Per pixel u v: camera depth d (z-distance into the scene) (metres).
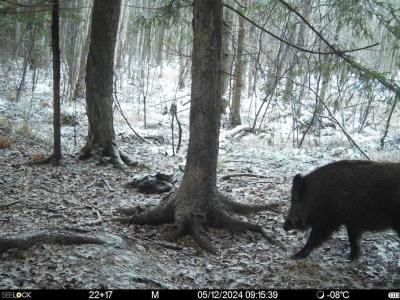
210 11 4.75
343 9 5.88
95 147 8.03
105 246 4.06
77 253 3.83
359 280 3.85
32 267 3.57
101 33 7.85
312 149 10.18
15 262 3.64
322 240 4.15
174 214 4.96
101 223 5.04
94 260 3.75
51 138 9.60
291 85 9.71
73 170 7.37
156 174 6.67
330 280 3.83
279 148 10.59
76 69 19.03
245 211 5.45
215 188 5.02
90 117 8.03
